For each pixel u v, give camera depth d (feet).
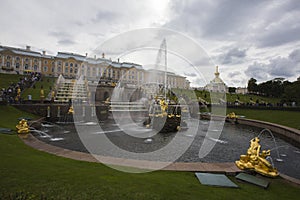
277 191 16.71
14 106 66.44
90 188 14.66
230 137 49.24
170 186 16.11
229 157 30.09
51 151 25.21
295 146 42.75
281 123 71.92
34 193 13.30
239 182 18.51
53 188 14.24
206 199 14.14
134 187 15.38
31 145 27.78
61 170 18.21
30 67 215.51
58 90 93.66
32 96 92.89
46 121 63.87
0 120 50.03
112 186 15.30
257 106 114.01
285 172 26.25
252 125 75.15
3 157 20.72
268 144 44.39
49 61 225.35
